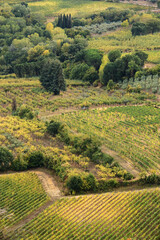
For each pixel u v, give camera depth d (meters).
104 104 120.12
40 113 112.62
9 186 65.56
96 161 75.81
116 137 88.56
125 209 57.06
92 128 95.00
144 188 64.88
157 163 74.94
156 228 51.59
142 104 117.44
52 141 88.62
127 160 76.88
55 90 134.00
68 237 51.19
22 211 58.59
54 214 56.75
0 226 54.47
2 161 72.75
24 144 84.88
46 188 66.12
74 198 61.00
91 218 55.16
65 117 105.62
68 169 70.81
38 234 52.44
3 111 112.81
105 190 65.31
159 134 89.62
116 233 51.12
